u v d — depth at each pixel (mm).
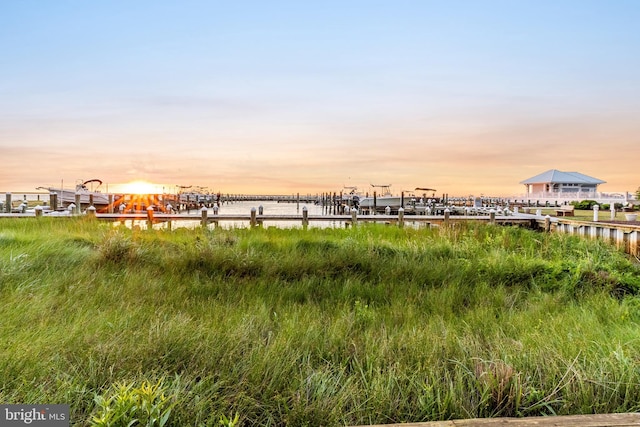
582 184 70500
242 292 6176
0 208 24234
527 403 2838
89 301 5113
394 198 42531
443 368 3324
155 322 4223
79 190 33344
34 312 4410
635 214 20156
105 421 2141
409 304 5719
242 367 3205
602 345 3879
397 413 2705
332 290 6523
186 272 7180
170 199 52188
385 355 3602
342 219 19016
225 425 2342
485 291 6680
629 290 7172
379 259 8398
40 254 7398
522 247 11258
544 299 6188
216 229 12961
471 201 54812
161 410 2432
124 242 8016
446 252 9570
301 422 2592
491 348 3814
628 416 2326
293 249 9219
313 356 3656
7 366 2912
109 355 3158
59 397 2547
